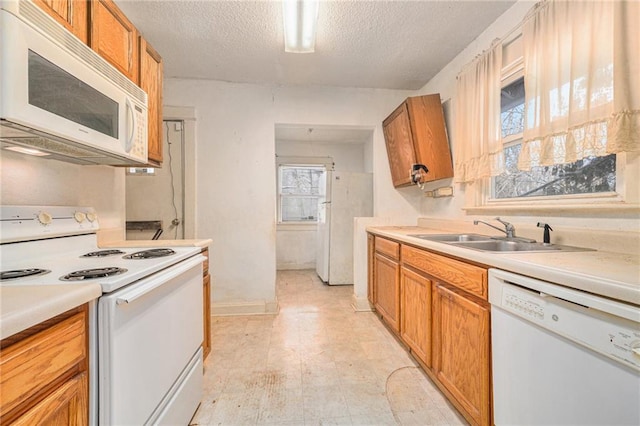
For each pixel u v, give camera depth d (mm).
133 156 1397
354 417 1418
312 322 2617
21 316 571
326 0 1722
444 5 1780
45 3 979
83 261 1208
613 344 698
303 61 2475
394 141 2834
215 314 2805
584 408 770
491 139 1867
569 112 1314
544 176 1643
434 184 2764
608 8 1165
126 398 869
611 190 1295
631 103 1088
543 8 1450
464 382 1320
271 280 2906
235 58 2424
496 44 1815
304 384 1682
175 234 2820
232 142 2875
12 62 778
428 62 2492
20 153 1251
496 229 1866
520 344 986
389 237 2311
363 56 2387
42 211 1251
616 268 874
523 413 970
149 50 1685
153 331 1032
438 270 1562
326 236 3914
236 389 1634
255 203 2900
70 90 996
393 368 1850
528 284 950
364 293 2943
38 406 631
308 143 4871
